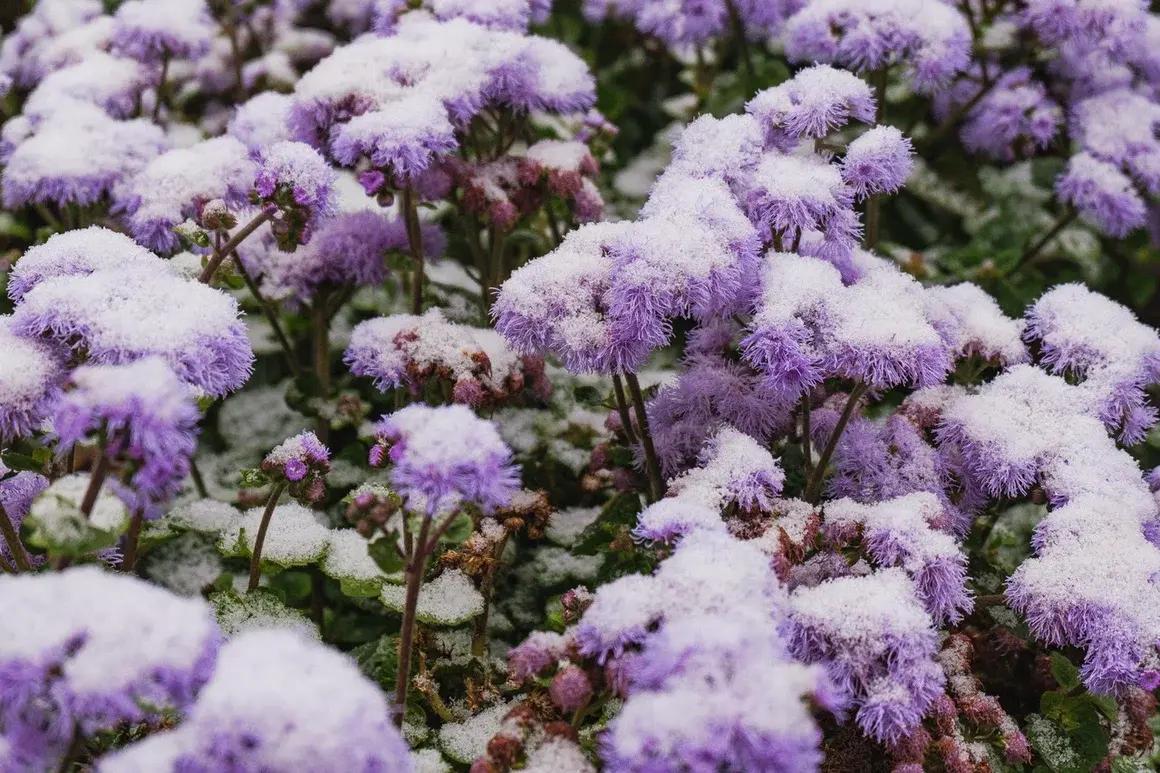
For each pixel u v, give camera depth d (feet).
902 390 10.60
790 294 7.77
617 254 7.75
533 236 10.73
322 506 10.31
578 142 10.44
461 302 10.74
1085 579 7.39
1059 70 12.84
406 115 8.67
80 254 7.32
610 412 9.85
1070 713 7.95
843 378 8.27
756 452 7.80
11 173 9.87
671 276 7.22
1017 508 10.14
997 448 8.27
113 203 10.53
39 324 6.63
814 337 7.82
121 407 5.57
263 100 10.29
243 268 9.20
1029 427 8.43
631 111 14.66
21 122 10.96
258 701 4.72
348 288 10.37
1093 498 7.84
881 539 7.47
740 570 6.16
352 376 11.16
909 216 13.33
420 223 10.50
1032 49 12.46
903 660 6.58
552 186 9.82
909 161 8.51
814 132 8.61
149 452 5.76
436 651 8.42
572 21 14.85
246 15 14.01
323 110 9.25
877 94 11.09
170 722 6.82
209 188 9.29
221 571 9.96
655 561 8.11
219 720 4.72
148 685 5.04
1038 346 9.72
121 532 6.07
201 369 6.52
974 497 8.71
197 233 8.18
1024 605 7.59
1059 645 7.88
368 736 4.85
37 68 12.22
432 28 9.78
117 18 11.60
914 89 11.08
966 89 13.07
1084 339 8.91
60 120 10.21
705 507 7.17
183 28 11.46
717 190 7.84
